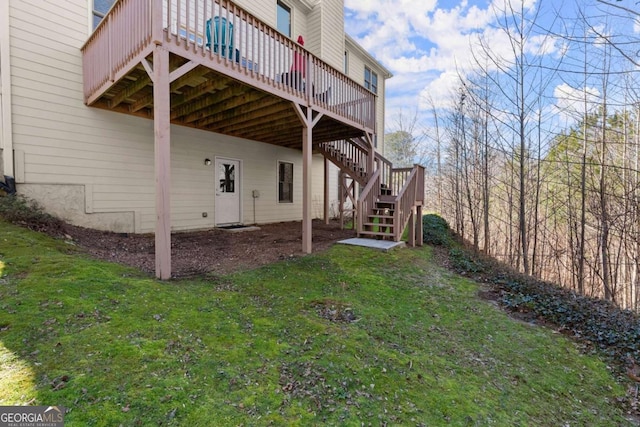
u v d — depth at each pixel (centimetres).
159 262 388
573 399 257
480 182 1137
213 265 496
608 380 288
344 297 407
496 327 374
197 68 448
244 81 467
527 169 955
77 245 483
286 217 1115
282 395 209
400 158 2541
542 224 983
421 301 430
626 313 431
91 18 598
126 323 268
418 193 821
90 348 227
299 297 391
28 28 521
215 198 858
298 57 570
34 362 205
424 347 308
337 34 1187
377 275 509
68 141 572
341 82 688
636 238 665
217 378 217
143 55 389
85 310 278
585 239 830
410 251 707
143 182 683
